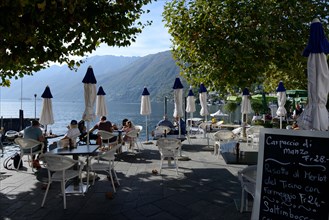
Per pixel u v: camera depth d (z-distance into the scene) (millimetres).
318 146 3025
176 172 7195
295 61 6578
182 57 7445
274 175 3283
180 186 6035
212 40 6355
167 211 4691
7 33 4062
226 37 6523
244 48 6051
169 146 6969
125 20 5570
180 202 5094
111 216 4512
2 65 4984
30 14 4070
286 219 3117
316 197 2957
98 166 5805
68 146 6438
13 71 6711
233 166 7883
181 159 8742
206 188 5891
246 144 11523
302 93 17672
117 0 5016
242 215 4508
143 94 12570
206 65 6953
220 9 6504
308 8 6410
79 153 5789
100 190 5812
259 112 20344
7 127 23031
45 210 4777
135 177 6766
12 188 5977
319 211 2920
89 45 5746
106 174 7035
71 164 5023
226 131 9148
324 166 2949
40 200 5258
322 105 3705
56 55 5359
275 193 3244
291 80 11484
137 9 5887
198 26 6715
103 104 11070
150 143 11938
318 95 3680
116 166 7883
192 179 6570
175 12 7371
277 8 6453
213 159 8844
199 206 4898
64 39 5371
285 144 3254
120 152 9641
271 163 3326
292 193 3119
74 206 4949
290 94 18875
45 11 4082
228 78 6395
